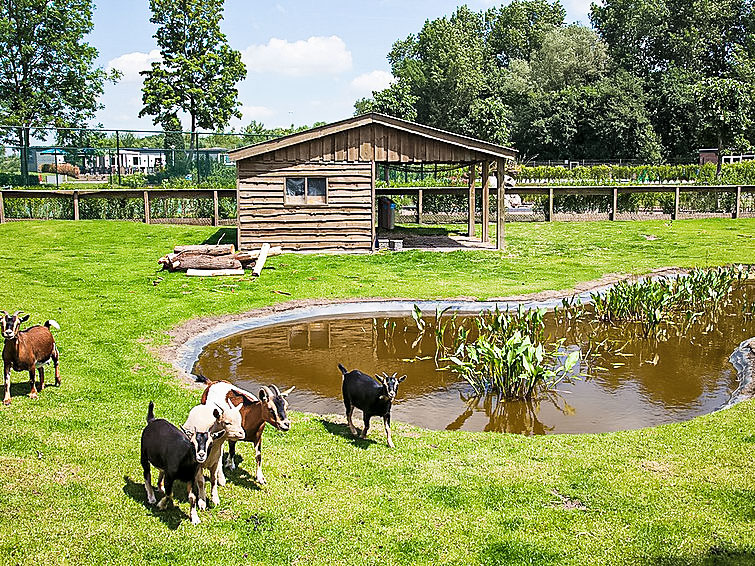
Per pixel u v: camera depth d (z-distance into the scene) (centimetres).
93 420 768
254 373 1038
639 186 2856
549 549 537
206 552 524
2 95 4803
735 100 5384
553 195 2973
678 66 7962
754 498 614
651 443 745
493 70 8762
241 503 600
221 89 5194
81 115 5116
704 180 4300
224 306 1374
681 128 6719
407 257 1970
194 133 3612
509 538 552
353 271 1752
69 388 872
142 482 626
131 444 707
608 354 1145
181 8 5072
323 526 566
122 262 1817
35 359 819
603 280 1652
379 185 3238
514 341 939
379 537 552
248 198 2030
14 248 2020
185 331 1212
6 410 780
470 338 1226
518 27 10419
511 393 935
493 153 2089
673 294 1405
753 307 1405
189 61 4988
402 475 664
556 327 1308
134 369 972
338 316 1376
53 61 4947
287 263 1844
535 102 7212
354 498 614
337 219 2075
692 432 774
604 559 524
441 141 2078
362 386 746
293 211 2053
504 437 771
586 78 8019
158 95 4997
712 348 1176
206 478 643
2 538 522
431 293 1513
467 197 3067
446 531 562
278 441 746
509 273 1736
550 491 632
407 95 8088
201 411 580
